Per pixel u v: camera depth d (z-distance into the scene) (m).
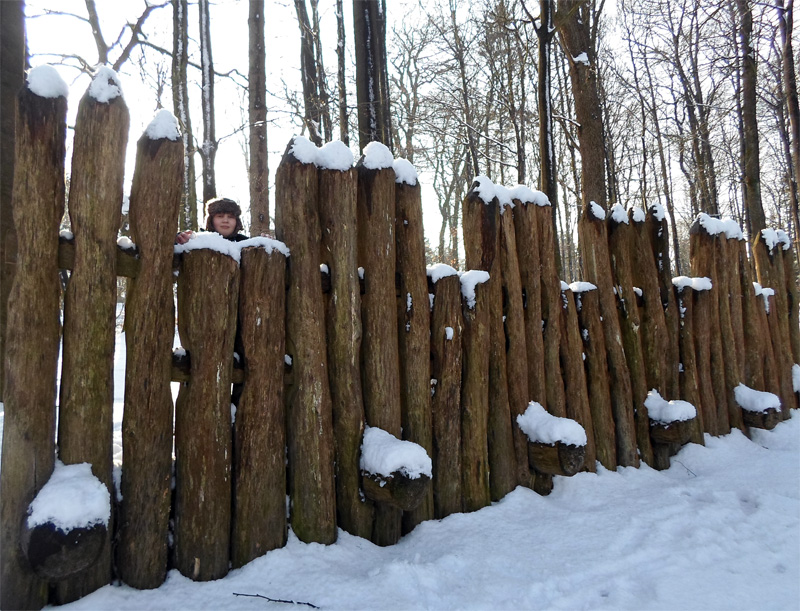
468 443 3.59
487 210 3.87
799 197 15.03
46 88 2.44
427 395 3.46
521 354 3.96
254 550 2.75
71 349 2.48
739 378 5.61
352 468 3.09
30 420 2.36
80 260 2.51
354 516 3.06
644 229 4.96
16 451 2.33
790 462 4.68
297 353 3.01
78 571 2.26
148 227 2.66
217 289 2.75
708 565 2.82
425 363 3.47
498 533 3.17
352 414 3.13
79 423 2.46
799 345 6.53
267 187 7.46
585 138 8.93
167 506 2.64
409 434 3.40
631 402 4.54
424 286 3.53
